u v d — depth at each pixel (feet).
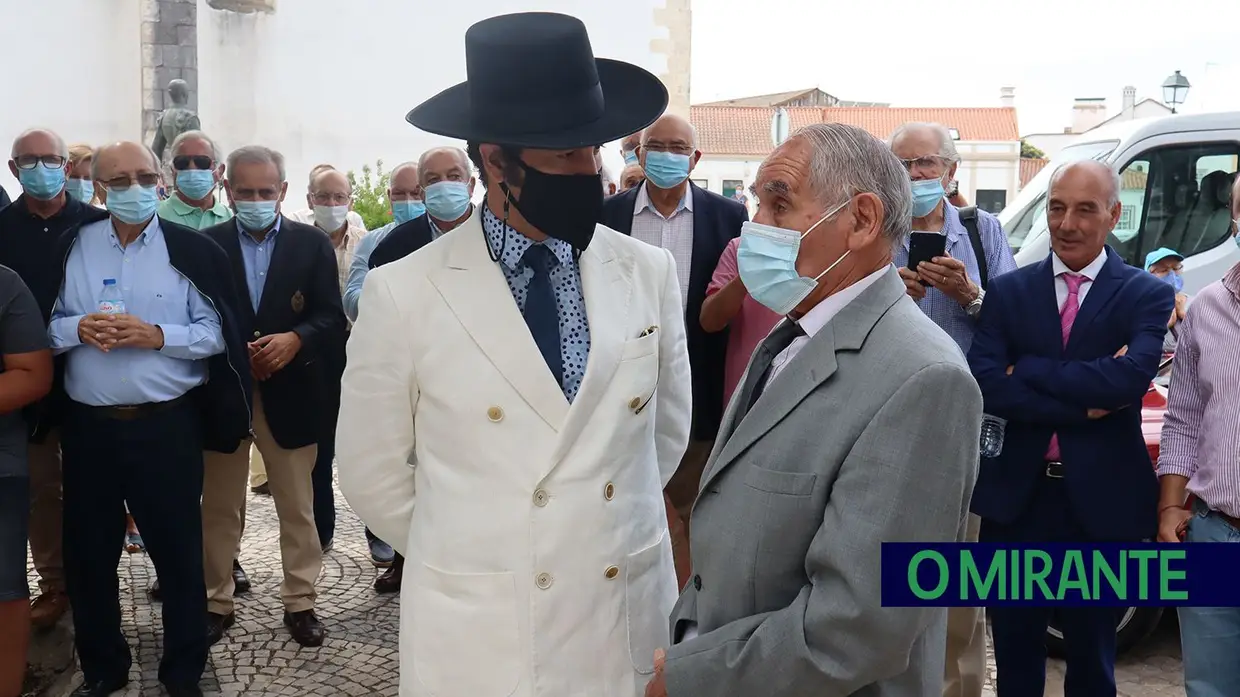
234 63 40.11
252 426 12.66
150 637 12.71
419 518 6.18
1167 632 13.03
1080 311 8.87
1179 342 8.75
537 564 5.84
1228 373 8.05
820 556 4.79
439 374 5.99
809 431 5.04
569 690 5.90
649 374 6.31
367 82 39.99
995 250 10.92
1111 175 8.91
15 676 9.97
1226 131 19.85
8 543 9.77
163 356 10.46
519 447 5.91
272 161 13.04
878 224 5.16
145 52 40.27
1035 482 8.80
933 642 5.37
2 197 17.26
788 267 5.28
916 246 9.87
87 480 10.52
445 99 6.35
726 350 12.01
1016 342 9.11
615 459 6.07
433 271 6.12
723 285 11.34
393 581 14.51
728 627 5.17
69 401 10.47
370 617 13.58
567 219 5.91
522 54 5.70
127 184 10.30
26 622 10.03
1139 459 8.80
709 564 5.42
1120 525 8.59
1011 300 9.17
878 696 5.08
